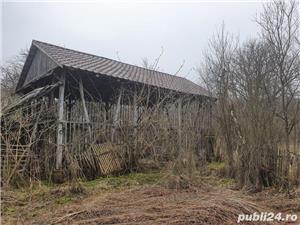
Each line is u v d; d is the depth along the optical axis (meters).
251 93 7.08
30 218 4.72
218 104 8.45
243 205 5.12
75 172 7.72
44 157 8.23
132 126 9.27
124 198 5.68
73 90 11.77
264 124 6.82
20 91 13.23
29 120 8.52
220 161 9.38
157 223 4.21
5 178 6.67
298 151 6.94
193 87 14.34
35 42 11.45
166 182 6.77
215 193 5.94
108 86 11.48
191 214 4.53
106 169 8.65
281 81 6.97
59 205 5.46
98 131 9.23
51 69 9.90
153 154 9.02
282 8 7.07
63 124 9.02
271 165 6.82
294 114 6.94
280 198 5.89
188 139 7.96
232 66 8.86
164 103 9.56
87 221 4.37
